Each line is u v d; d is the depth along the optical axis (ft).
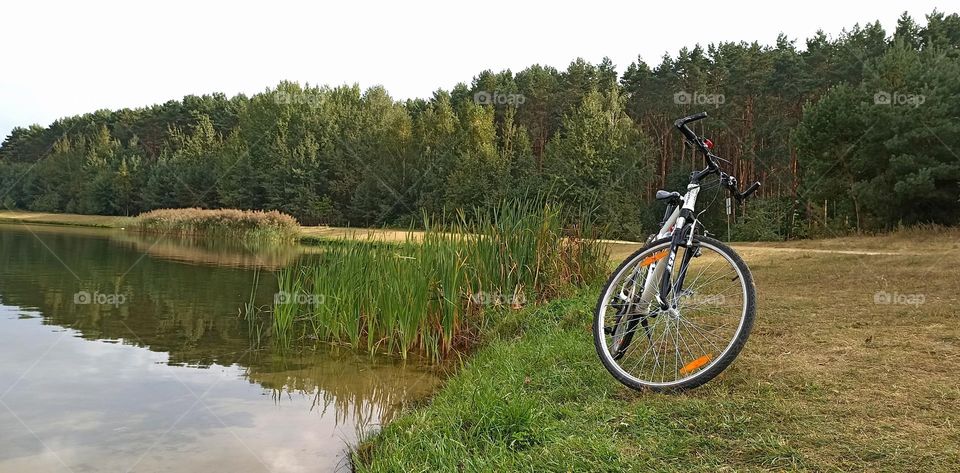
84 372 18.02
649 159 140.87
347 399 15.71
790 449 7.89
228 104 251.80
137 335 23.38
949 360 11.46
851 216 88.38
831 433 8.32
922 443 7.82
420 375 18.40
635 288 12.07
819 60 139.95
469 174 135.13
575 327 18.65
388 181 155.94
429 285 21.94
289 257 61.98
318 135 179.11
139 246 77.56
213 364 19.43
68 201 222.28
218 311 28.89
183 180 181.16
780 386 10.39
